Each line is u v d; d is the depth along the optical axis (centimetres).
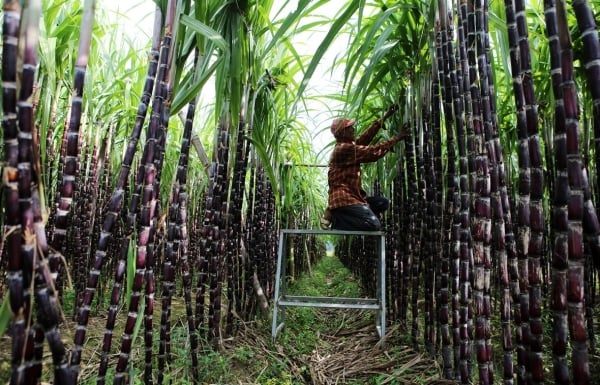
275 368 256
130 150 140
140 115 143
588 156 255
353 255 620
